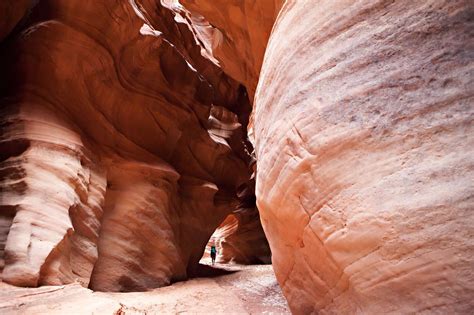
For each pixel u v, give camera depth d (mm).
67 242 7289
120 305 5355
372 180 2342
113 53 10430
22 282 5863
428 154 2137
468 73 2137
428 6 2473
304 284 3357
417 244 2000
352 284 2436
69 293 5699
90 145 9602
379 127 2410
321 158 2746
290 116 3225
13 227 6434
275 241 3807
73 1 9312
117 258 9406
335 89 2818
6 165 7520
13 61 9008
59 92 9172
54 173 7719
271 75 3949
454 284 1827
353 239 2377
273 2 8164
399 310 2068
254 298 8602
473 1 2279
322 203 2715
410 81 2365
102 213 9227
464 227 1853
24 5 9453
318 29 3229
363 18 2850
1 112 8398
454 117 2098
